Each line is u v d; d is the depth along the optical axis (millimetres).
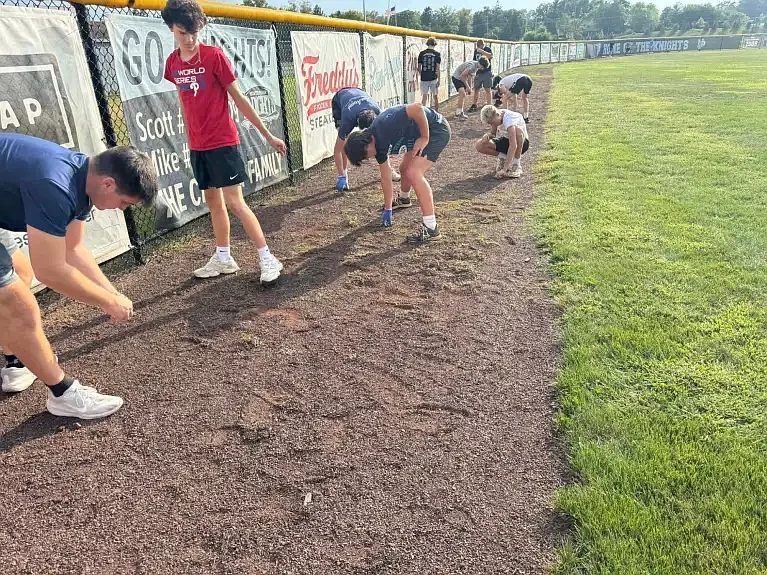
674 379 2785
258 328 3539
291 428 2607
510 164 7039
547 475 2258
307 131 7430
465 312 3684
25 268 2934
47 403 2709
